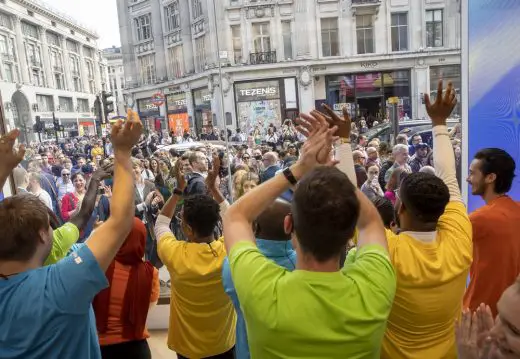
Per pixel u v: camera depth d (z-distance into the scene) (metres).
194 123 9.00
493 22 2.44
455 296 1.24
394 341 1.27
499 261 1.62
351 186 0.89
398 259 1.24
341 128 1.30
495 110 2.49
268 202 1.04
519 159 2.41
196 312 1.88
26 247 1.05
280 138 6.88
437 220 1.29
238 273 0.93
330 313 0.85
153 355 3.08
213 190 2.11
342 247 0.90
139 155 5.98
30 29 17.67
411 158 4.58
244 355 1.39
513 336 0.76
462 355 0.88
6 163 1.14
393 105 6.88
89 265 1.01
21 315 0.97
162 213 2.09
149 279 1.86
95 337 1.26
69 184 5.07
